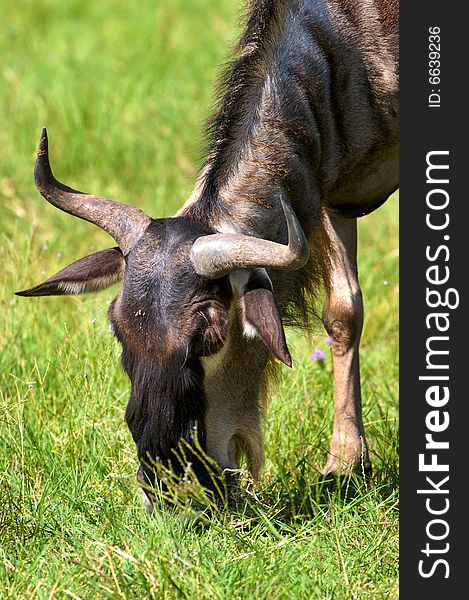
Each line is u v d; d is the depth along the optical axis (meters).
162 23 43.97
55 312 23.23
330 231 19.58
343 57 17.73
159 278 14.82
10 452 18.31
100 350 19.72
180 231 15.26
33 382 19.58
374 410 20.98
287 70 17.05
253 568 14.73
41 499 16.75
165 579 14.20
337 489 17.73
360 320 19.69
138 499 16.89
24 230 26.62
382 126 18.44
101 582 14.52
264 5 17.19
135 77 35.41
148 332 14.77
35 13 46.84
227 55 18.12
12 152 30.27
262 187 16.42
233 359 15.71
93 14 46.78
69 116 32.00
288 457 18.81
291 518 16.97
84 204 16.09
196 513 15.55
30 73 36.44
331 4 17.75
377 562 15.38
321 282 19.33
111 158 30.61
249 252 14.55
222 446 15.94
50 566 15.13
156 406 14.80
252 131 16.64
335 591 14.58
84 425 18.48
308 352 21.64
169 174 29.95
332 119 17.72
